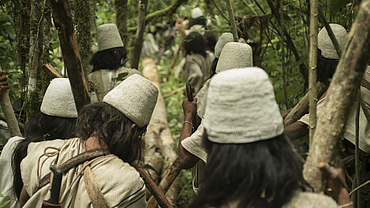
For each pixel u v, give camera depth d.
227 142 0.99
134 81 1.53
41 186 1.43
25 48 2.44
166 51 7.55
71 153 1.48
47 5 2.14
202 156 1.82
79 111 1.65
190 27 4.53
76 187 1.40
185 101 2.08
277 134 0.99
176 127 4.77
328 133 1.01
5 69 2.93
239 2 4.15
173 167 2.57
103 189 1.37
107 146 1.48
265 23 2.55
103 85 2.62
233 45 1.98
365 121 1.74
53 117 1.66
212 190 1.03
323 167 0.99
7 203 1.60
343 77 0.98
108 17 4.18
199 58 4.41
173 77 6.46
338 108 0.99
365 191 1.96
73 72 1.58
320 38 1.87
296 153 1.06
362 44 0.94
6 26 2.84
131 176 1.42
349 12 2.11
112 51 2.68
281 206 0.96
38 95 2.18
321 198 0.97
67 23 1.48
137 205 1.43
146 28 5.25
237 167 0.97
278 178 0.96
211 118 1.01
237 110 0.97
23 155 1.55
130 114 1.49
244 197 0.97
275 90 3.03
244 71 1.00
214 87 1.01
